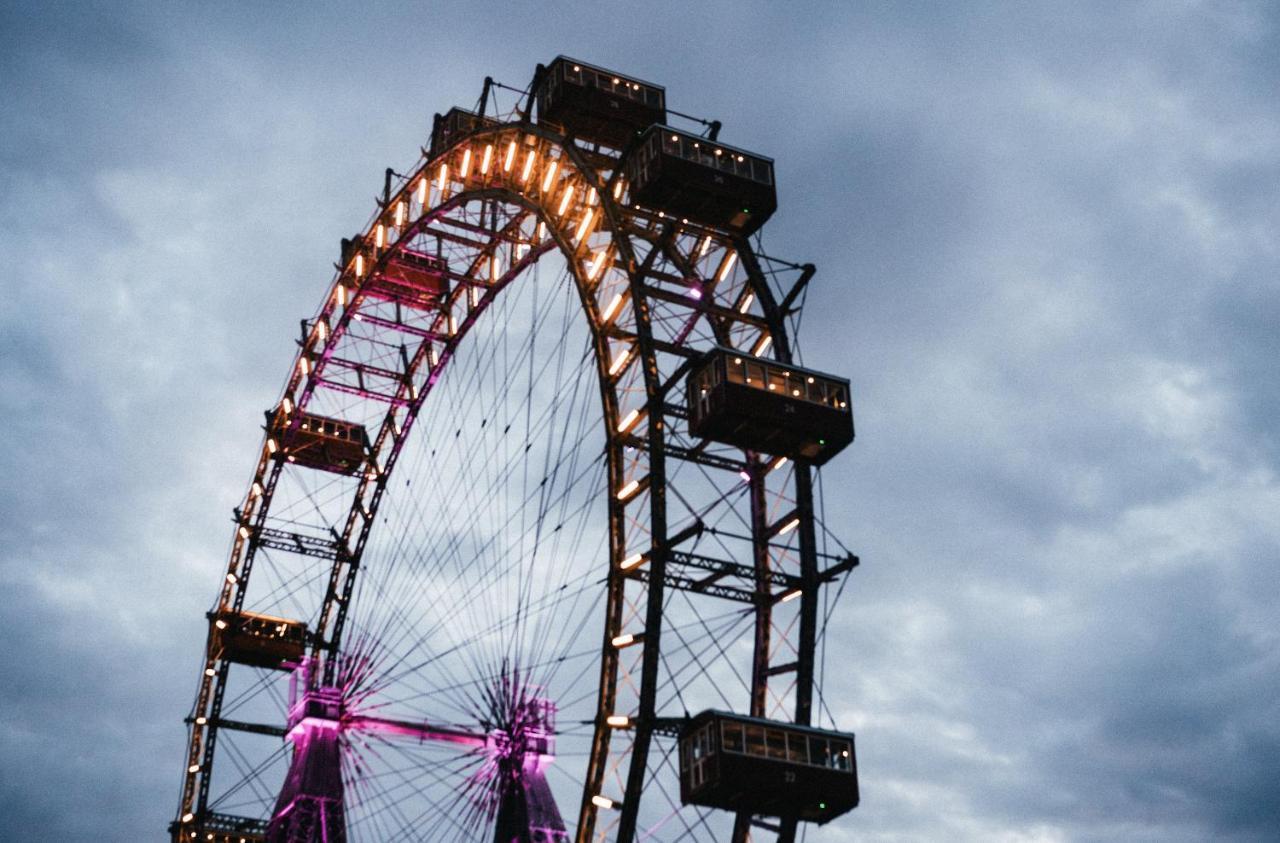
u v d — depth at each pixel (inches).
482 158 3048.7
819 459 2484.0
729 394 2368.4
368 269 3464.6
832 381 2468.0
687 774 2239.2
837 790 2220.7
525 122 2851.9
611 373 2564.0
